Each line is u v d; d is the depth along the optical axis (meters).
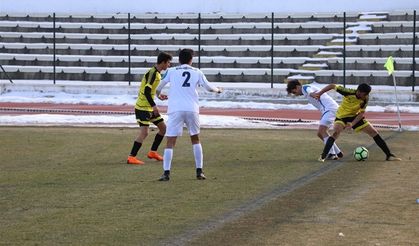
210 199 27.50
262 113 68.00
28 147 42.78
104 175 33.22
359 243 21.11
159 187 30.11
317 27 98.00
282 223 23.56
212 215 24.80
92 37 101.19
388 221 23.70
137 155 39.94
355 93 37.34
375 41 92.56
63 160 38.00
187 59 32.84
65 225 23.42
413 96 74.12
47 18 109.69
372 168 34.91
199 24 88.88
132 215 24.84
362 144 44.66
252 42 97.06
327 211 25.27
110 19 108.25
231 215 24.78
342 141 46.00
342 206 26.02
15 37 102.62
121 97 80.69
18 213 25.22
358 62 87.06
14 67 94.25
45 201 27.22
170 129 32.03
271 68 82.81
